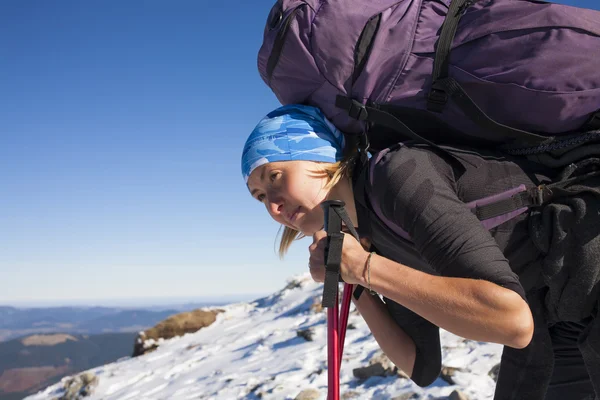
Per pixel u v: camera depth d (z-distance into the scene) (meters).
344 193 1.72
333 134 1.73
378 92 1.58
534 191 1.48
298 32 1.64
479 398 3.82
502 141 1.57
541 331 1.67
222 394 6.17
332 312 1.75
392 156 1.46
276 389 5.59
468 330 1.28
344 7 1.60
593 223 1.42
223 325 12.47
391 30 1.56
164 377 8.73
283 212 1.72
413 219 1.38
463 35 1.50
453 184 1.48
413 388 4.29
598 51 1.41
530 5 1.46
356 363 5.56
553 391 1.84
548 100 1.42
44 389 10.16
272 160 1.65
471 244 1.32
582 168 1.48
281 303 13.04
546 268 1.48
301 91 1.72
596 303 1.46
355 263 1.41
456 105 1.51
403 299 1.35
